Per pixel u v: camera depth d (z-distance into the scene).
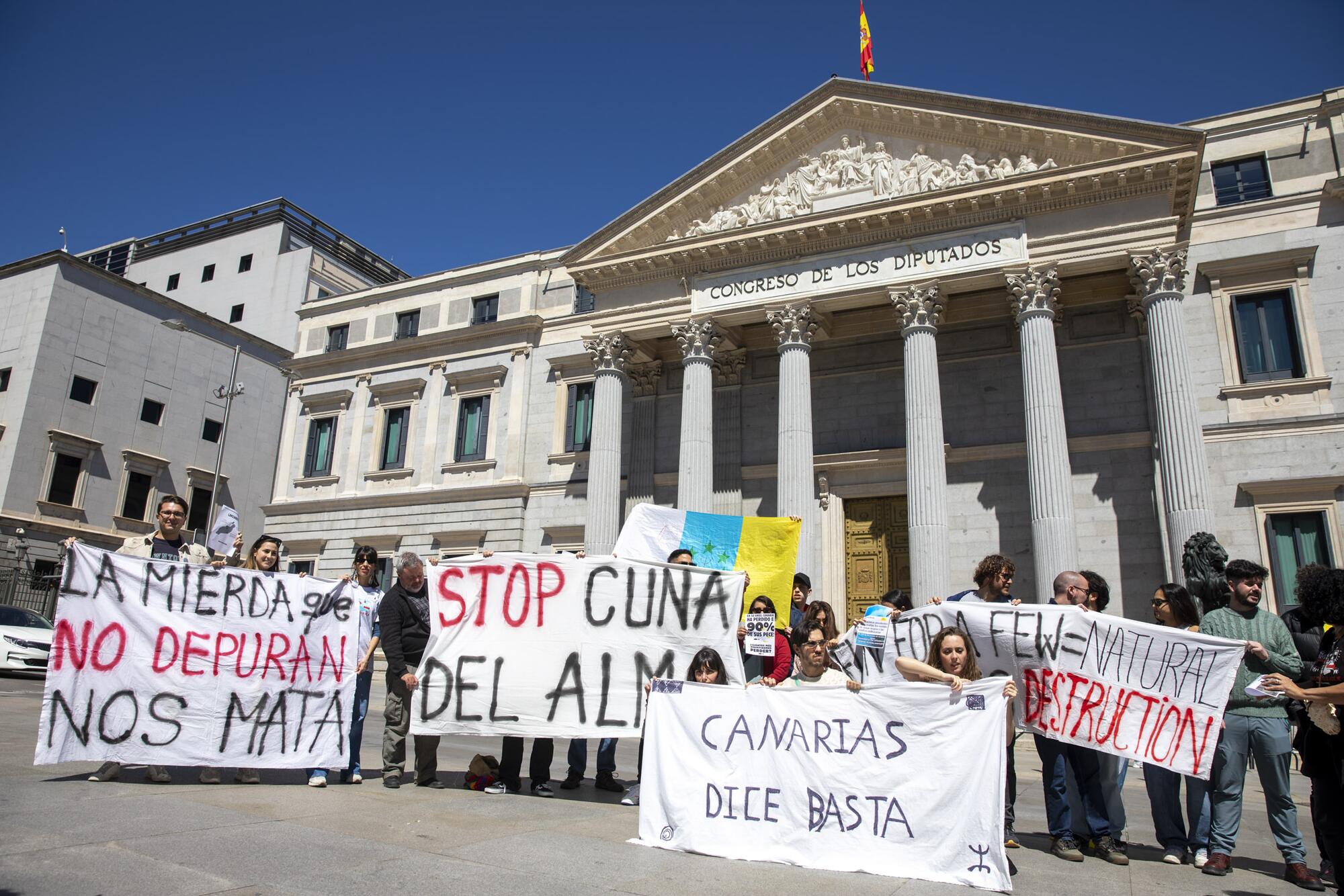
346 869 5.79
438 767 12.13
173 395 45.75
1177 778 7.98
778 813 7.02
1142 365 24.75
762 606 9.84
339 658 9.73
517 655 9.43
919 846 6.54
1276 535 22.59
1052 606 8.23
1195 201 25.17
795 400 25.22
